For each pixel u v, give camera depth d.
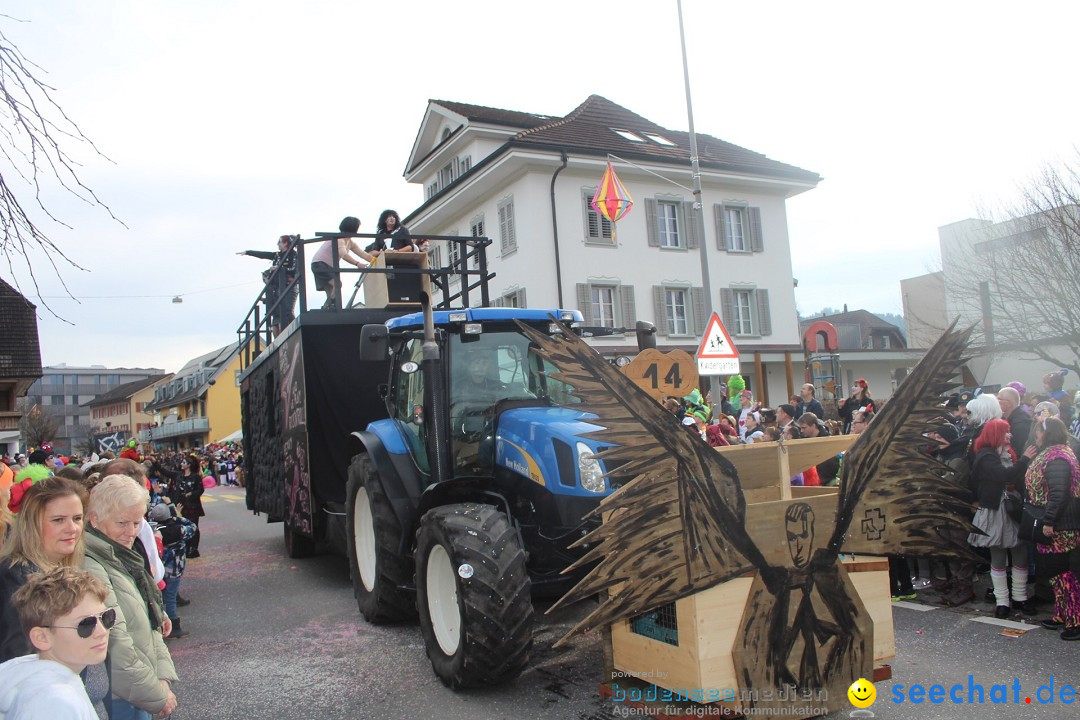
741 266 27.03
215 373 58.22
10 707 2.23
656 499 3.73
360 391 8.25
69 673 2.36
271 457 10.27
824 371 15.26
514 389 5.97
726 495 3.83
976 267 24.20
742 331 26.97
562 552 5.12
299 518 8.55
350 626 6.73
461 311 5.97
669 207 26.02
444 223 28.17
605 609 3.66
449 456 5.77
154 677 3.21
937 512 4.29
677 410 9.55
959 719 4.20
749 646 3.76
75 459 25.95
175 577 6.73
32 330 17.69
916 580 7.51
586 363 3.70
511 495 5.54
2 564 2.95
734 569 3.77
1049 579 5.95
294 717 4.73
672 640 4.01
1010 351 23.48
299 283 8.08
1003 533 6.00
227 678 5.54
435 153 27.75
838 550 4.02
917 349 30.75
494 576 4.65
